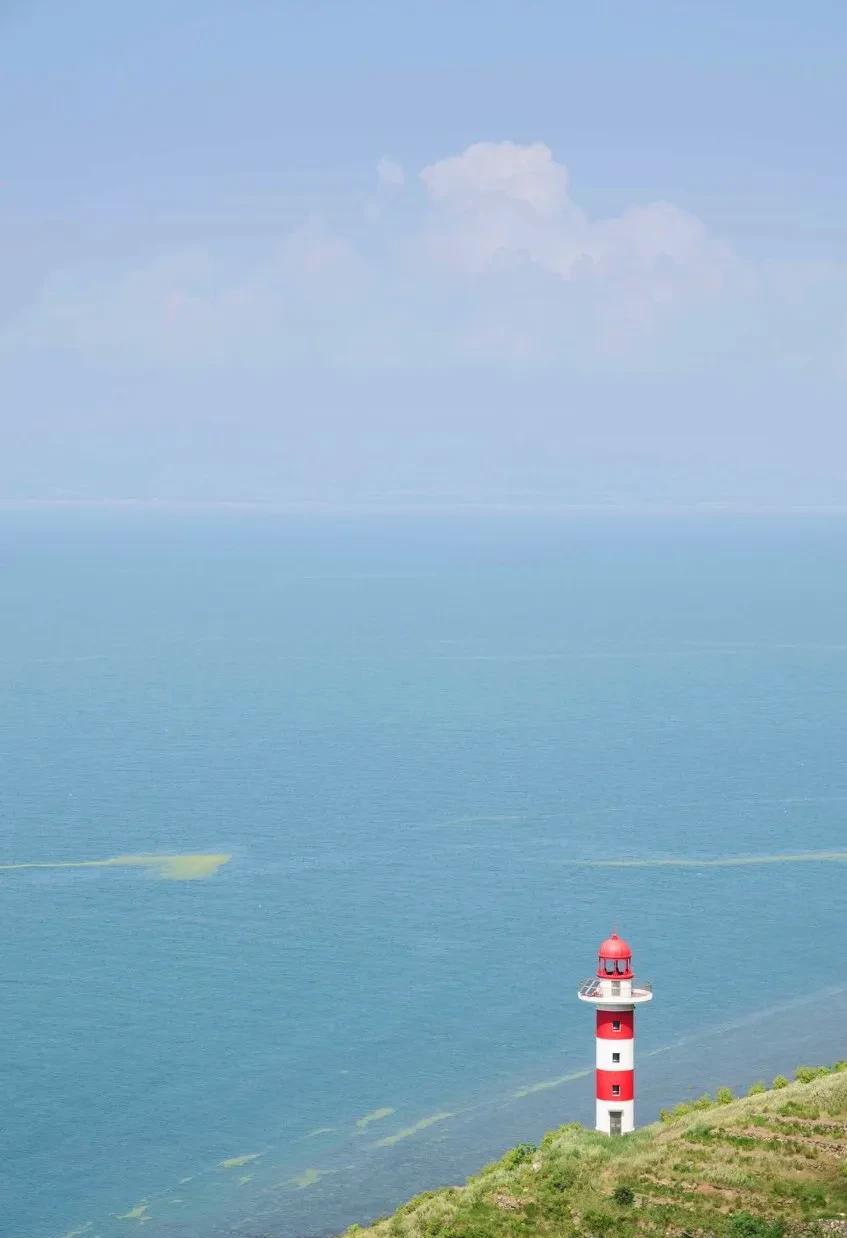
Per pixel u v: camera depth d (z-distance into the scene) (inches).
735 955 6284.5
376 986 5851.4
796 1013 5639.8
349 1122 4729.3
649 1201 3203.7
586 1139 3535.9
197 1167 4461.1
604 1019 3619.6
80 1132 4650.6
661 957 6264.8
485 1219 3225.9
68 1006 5605.3
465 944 6338.6
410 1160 4485.7
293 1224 4121.6
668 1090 4923.7
